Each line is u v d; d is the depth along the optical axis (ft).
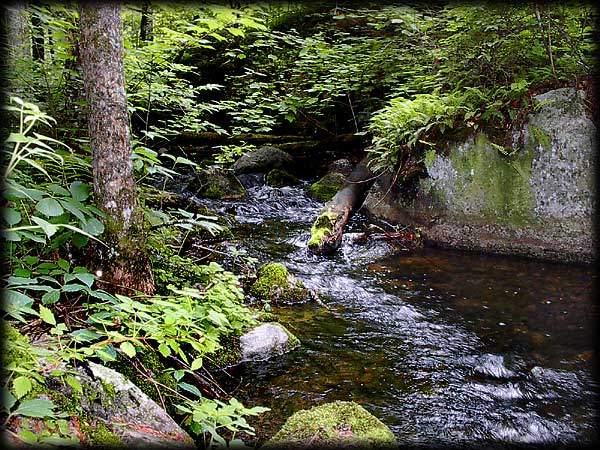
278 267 15.12
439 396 9.95
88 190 8.40
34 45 13.16
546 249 17.87
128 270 9.41
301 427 7.75
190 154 33.14
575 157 17.31
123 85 9.12
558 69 18.61
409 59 25.90
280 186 29.37
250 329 11.43
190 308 8.91
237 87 35.14
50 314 6.29
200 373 9.81
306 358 11.21
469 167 19.36
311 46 29.60
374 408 9.46
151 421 6.64
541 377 10.67
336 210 21.95
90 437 5.65
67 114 12.50
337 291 15.46
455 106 19.12
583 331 12.83
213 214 21.86
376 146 21.90
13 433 4.83
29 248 9.01
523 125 18.35
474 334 12.71
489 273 17.03
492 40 18.65
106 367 7.25
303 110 34.65
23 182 8.37
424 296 15.15
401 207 21.62
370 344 12.04
